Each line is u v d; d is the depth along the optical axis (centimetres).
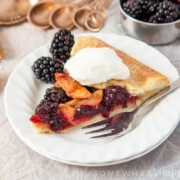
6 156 50
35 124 49
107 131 49
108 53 54
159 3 61
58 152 46
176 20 60
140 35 62
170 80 54
